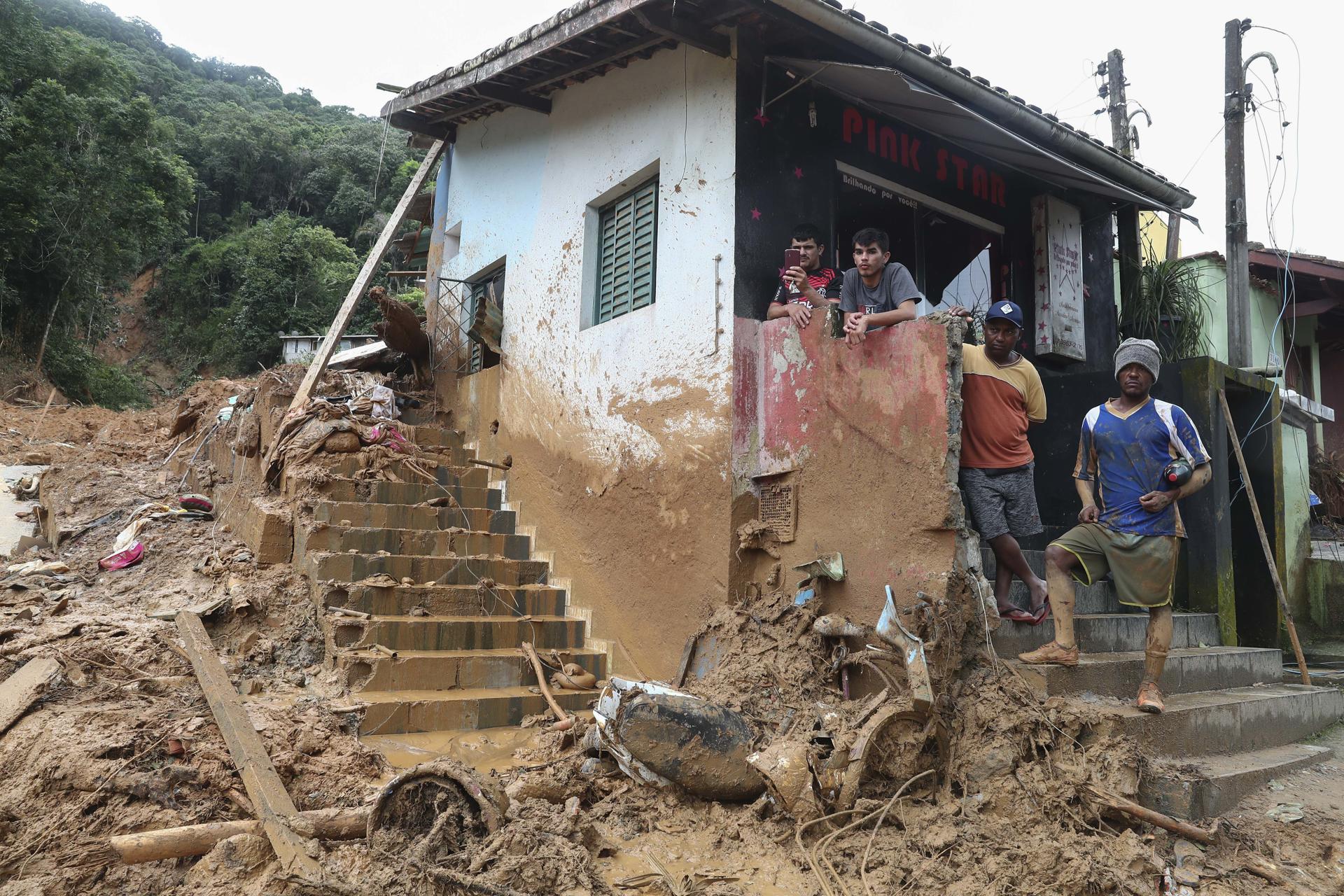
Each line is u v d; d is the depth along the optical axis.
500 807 3.37
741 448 5.16
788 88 5.68
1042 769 3.59
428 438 8.07
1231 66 7.84
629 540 5.92
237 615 5.31
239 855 3.10
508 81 7.04
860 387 4.60
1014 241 7.16
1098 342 7.60
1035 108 6.10
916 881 3.12
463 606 5.89
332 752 4.05
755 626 4.73
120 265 19.88
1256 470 6.48
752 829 3.58
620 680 4.03
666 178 5.95
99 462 8.50
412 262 12.83
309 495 6.21
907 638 3.76
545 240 7.43
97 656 4.56
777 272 5.47
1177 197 7.37
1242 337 7.65
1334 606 8.48
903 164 6.39
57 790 3.50
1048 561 4.30
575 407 6.72
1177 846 3.42
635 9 5.20
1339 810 3.88
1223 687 5.16
